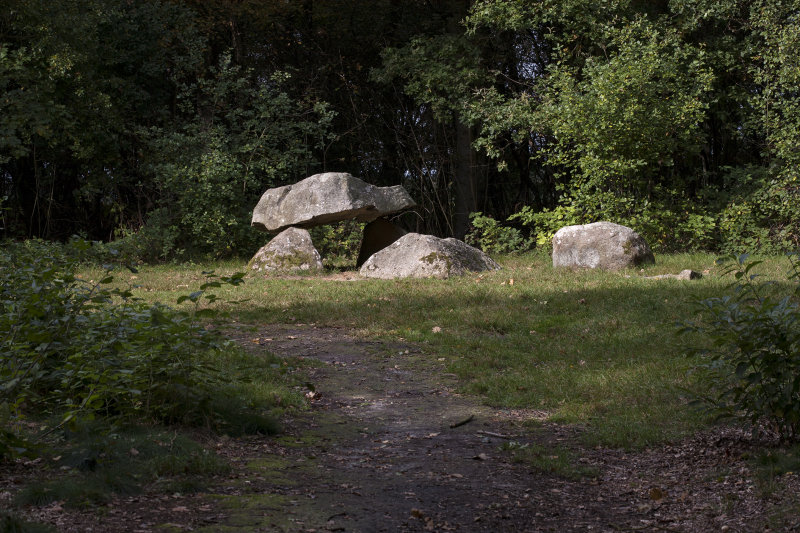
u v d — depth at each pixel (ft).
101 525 13.99
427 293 47.11
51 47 67.87
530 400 26.37
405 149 93.15
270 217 64.80
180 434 19.43
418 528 15.26
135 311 21.99
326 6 87.45
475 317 39.29
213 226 74.28
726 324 19.40
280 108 83.15
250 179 77.87
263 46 91.15
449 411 25.46
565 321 38.34
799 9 67.62
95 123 75.00
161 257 73.87
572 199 72.95
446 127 90.74
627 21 71.26
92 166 79.87
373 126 93.61
